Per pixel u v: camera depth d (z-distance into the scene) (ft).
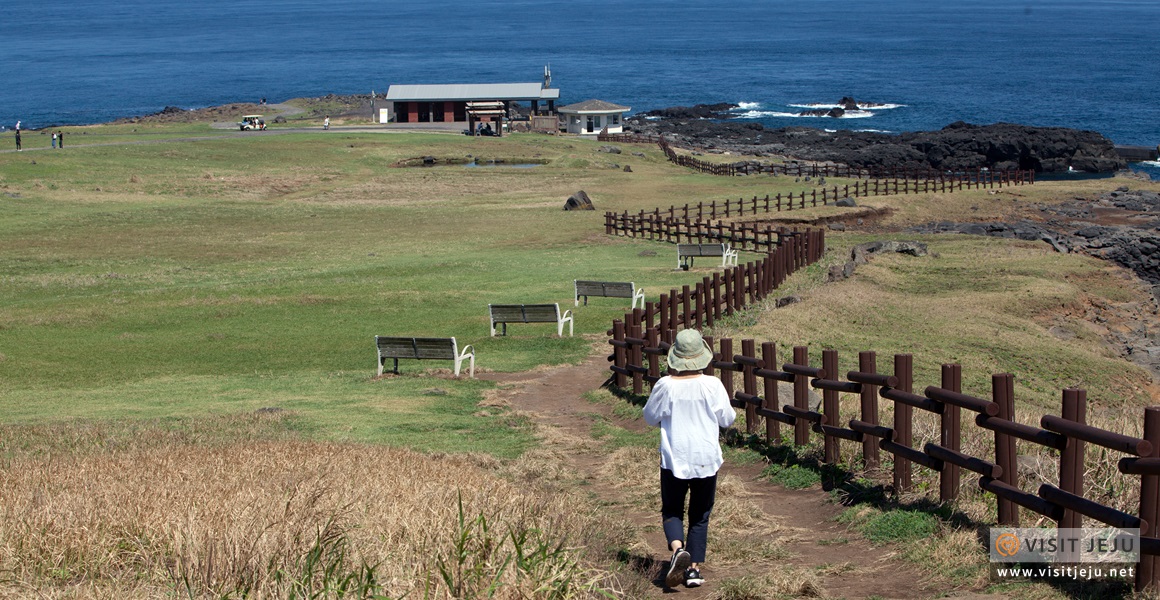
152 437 47.42
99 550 22.74
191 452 40.01
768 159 308.19
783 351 74.38
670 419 24.76
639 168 265.13
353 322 97.86
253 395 66.80
